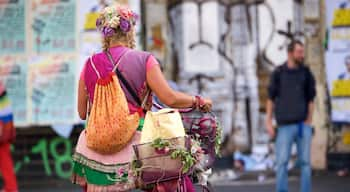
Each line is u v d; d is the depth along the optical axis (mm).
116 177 6527
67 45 16953
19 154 17469
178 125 6582
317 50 17297
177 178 6570
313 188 15383
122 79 6652
